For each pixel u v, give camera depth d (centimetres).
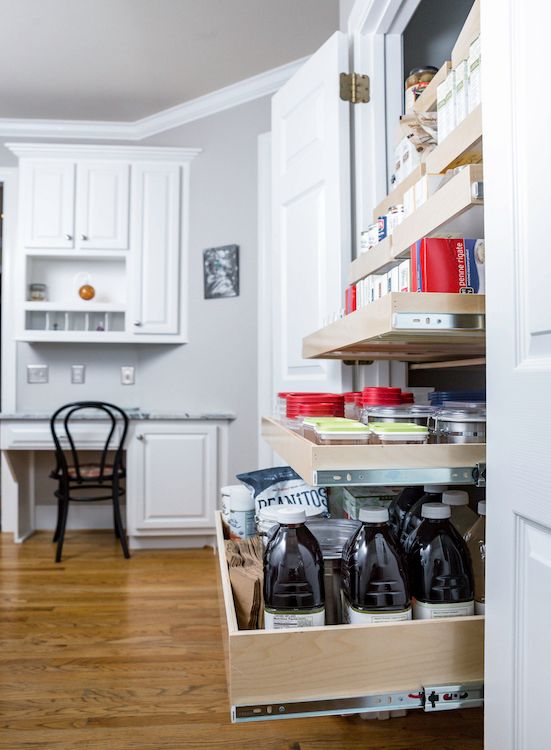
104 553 316
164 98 342
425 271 86
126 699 161
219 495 332
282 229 219
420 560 89
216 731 145
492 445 79
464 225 91
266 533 114
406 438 88
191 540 333
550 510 64
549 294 65
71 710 155
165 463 328
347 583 89
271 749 137
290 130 213
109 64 305
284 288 218
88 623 216
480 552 94
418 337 91
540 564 67
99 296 368
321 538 104
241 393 335
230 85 329
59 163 343
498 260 77
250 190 333
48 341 347
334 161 179
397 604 85
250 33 281
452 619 81
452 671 81
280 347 220
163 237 347
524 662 71
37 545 331
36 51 292
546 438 65
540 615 67
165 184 347
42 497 369
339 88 179
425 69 141
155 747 138
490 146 79
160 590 254
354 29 188
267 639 77
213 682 171
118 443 327
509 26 74
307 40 288
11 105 347
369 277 124
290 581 86
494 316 78
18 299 341
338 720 150
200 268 348
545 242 66
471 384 230
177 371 354
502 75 75
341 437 88
